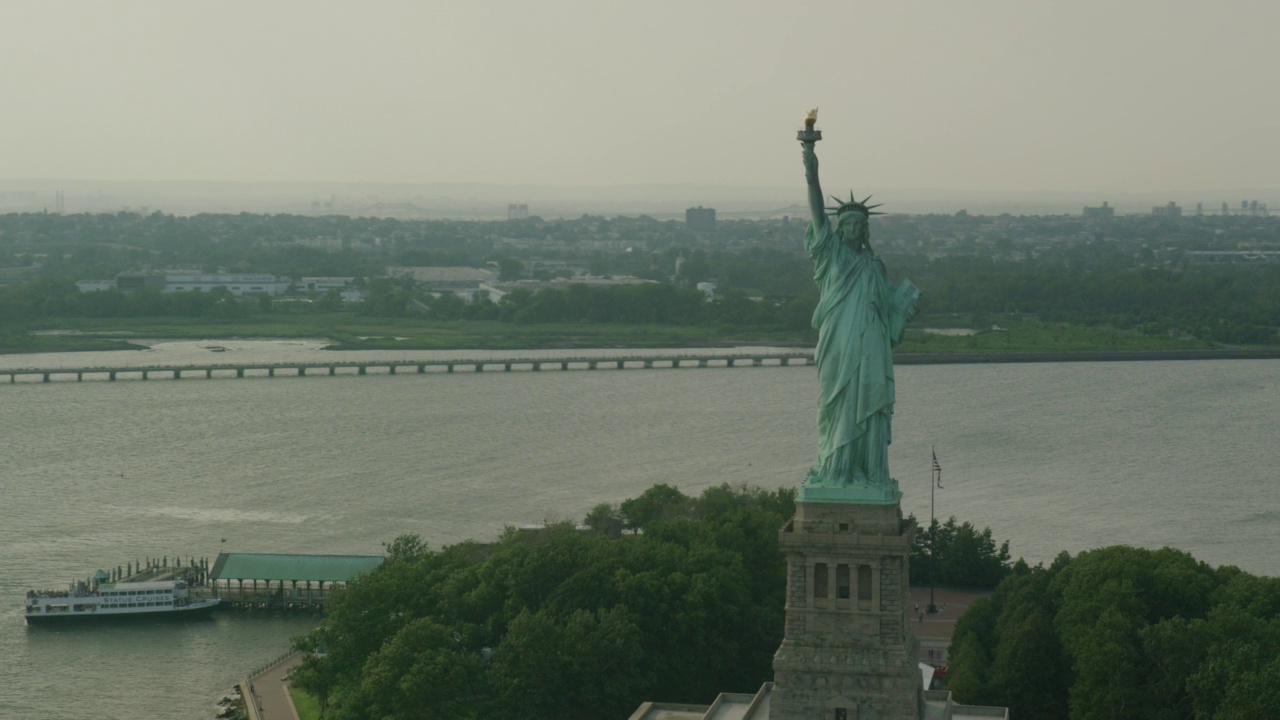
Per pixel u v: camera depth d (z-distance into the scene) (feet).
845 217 558.97
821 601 557.33
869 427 556.51
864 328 554.87
